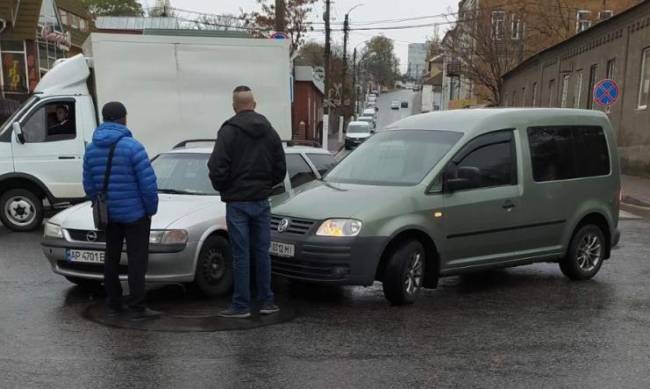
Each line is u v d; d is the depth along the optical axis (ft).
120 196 17.28
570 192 23.43
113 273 17.98
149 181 17.47
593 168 24.45
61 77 33.40
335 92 154.81
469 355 15.60
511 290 22.41
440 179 20.44
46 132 32.71
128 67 35.09
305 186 22.24
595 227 24.52
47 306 19.12
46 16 103.04
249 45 36.96
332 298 20.70
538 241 22.70
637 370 14.80
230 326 17.43
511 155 22.15
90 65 35.01
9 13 91.56
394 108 288.92
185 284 21.97
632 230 36.70
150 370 14.23
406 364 14.90
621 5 121.49
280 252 19.56
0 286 21.42
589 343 16.66
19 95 92.99
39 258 25.93
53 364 14.49
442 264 20.31
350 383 13.73
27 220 33.04
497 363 15.08
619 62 75.72
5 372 13.99
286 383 13.66
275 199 21.45
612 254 29.37
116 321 17.69
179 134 36.29
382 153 22.59
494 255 21.65
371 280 18.85
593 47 84.84
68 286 21.49
